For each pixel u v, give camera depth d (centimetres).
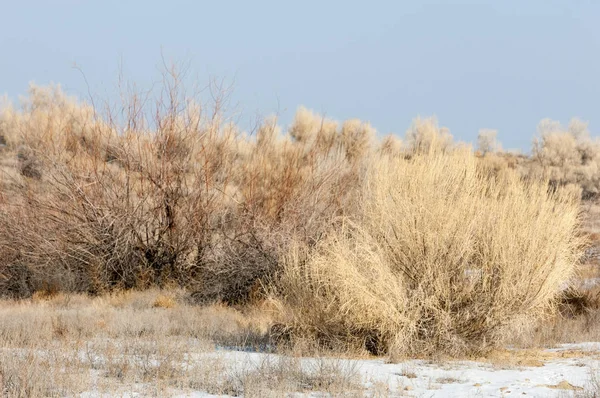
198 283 3462
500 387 1472
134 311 2795
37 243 3538
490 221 1980
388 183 2084
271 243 3294
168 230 3659
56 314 2531
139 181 3731
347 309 1925
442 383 1530
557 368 1719
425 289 1934
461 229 1948
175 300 3256
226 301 3309
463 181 2095
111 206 3656
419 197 2002
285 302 2114
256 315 2719
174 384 1451
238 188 3709
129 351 1777
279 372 1508
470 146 2234
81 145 3850
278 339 2064
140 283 3581
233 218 3584
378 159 2659
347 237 2147
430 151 2131
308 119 5978
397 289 1891
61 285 3491
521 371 1684
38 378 1338
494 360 1828
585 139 7969
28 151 4034
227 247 3425
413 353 1906
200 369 1521
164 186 3688
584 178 6969
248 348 2022
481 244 1977
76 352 1638
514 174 2145
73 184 3641
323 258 2025
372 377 1537
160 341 1847
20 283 3512
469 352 1934
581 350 2081
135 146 3734
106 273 3594
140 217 3647
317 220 3378
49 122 3869
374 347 1969
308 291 2005
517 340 2162
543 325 2380
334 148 3816
